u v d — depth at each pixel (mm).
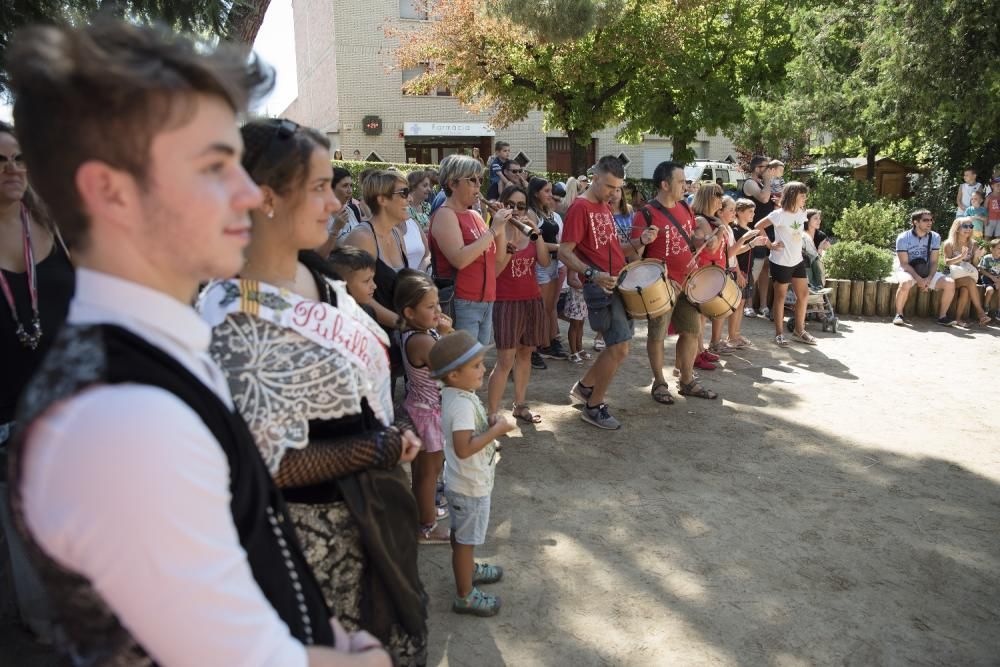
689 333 5637
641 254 5559
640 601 3092
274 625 845
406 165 17562
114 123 773
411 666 1645
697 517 3826
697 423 5203
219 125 849
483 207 5145
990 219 13523
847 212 13672
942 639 2875
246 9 5148
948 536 3666
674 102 19156
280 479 1403
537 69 17500
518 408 5156
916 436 5023
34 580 2543
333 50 22016
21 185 2387
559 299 7039
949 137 17828
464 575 2943
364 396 1563
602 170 4898
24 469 741
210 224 844
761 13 19188
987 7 15258
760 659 2742
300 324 1439
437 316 3482
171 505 737
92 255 847
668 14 17000
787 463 4539
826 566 3377
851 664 2727
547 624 2928
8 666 2508
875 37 16828
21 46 787
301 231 1488
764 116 19328
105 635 768
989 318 8500
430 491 3473
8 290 2404
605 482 4227
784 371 6566
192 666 764
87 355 776
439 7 17703
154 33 831
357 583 1523
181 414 794
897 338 7848
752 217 8008
